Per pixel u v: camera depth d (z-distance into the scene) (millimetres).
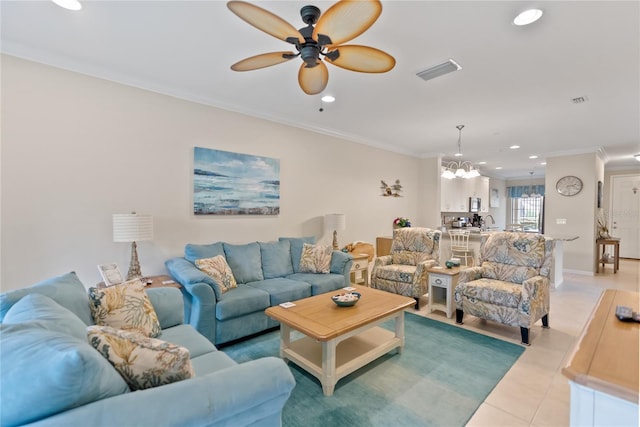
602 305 1729
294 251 4020
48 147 2600
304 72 2064
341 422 1813
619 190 8148
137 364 1104
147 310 1926
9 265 2457
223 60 2639
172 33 2242
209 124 3537
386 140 5504
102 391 897
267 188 4055
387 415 1877
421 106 3699
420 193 6836
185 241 3369
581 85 3055
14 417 796
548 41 2264
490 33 2166
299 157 4469
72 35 2271
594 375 968
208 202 3512
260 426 1158
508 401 2016
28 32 2230
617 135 4984
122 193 2961
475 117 4113
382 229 5887
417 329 3219
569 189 6191
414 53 2453
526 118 4129
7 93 2438
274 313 2395
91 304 1748
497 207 10578
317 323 2186
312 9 1858
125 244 2990
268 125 4090
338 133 4934
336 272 3857
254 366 1180
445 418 1852
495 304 3041
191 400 977
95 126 2812
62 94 2654
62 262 2668
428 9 1906
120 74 2887
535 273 3246
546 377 2301
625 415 902
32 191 2539
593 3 1841
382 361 2533
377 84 3064
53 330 1100
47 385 802
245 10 1439
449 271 3590
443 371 2381
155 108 3152
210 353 1740
